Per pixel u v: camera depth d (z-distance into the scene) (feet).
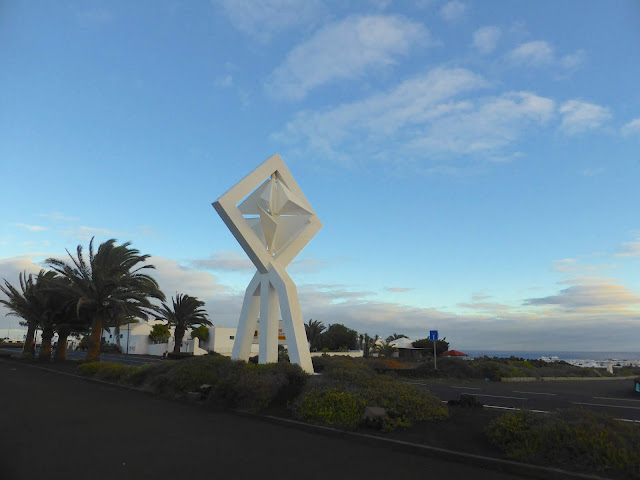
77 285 100.78
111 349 231.50
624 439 24.30
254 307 67.41
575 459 23.57
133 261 100.22
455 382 85.15
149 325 232.73
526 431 26.23
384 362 113.29
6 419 38.55
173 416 40.91
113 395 57.21
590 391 70.23
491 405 48.42
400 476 22.85
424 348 170.09
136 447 28.58
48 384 71.10
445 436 30.01
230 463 24.93
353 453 27.58
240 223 61.67
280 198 66.54
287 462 25.29
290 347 59.98
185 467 24.04
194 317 152.25
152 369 65.98
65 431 33.53
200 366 56.13
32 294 122.21
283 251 66.39
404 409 34.88
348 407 35.01
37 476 21.98
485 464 24.82
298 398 40.14
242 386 43.80
